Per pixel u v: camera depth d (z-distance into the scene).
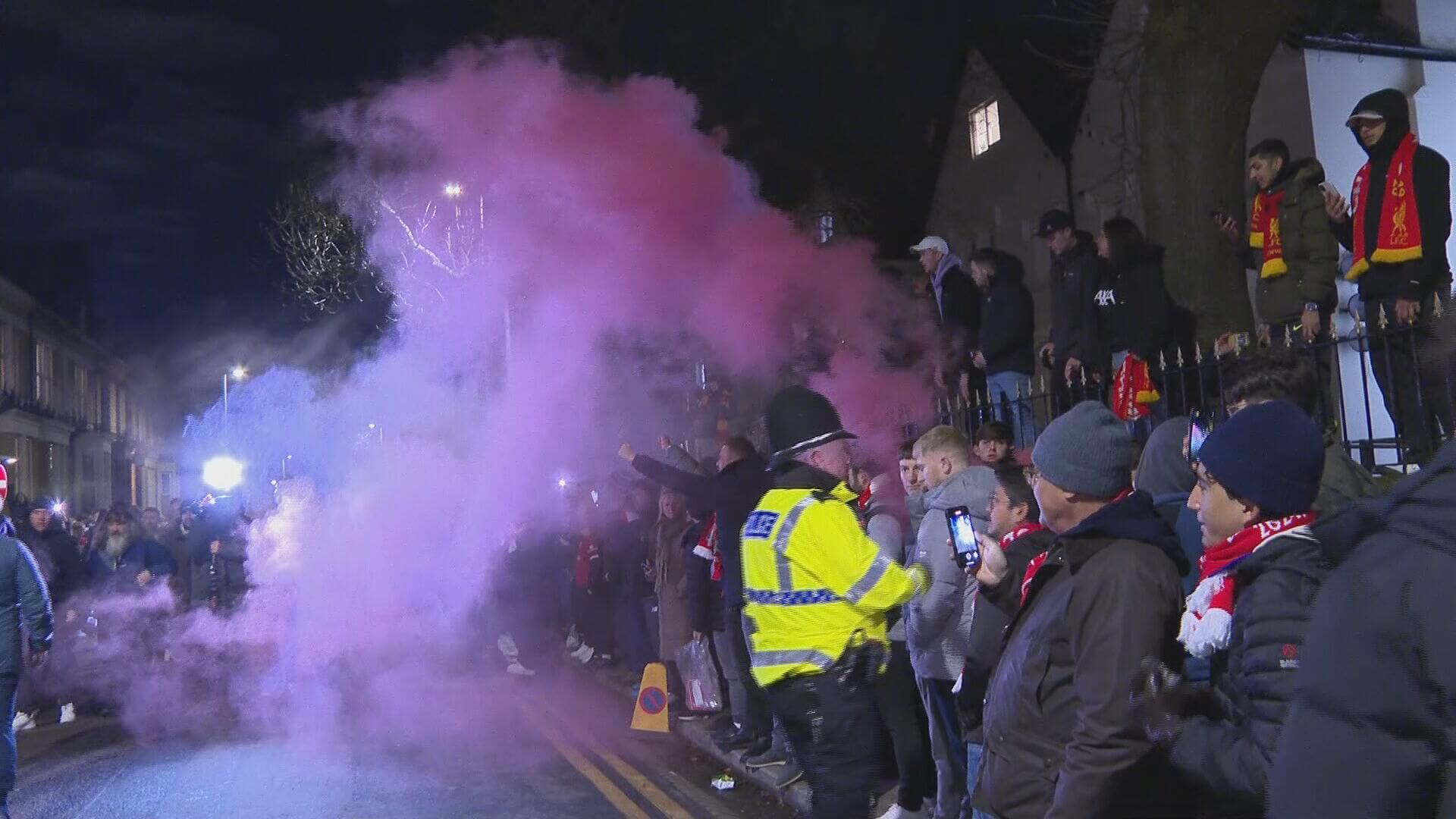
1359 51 12.30
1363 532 1.64
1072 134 18.23
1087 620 2.83
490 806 6.85
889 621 4.70
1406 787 1.48
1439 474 1.57
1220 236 8.45
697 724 8.70
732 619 6.39
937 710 5.37
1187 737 2.42
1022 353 8.80
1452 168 12.09
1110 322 7.77
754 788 7.09
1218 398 6.40
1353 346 6.20
